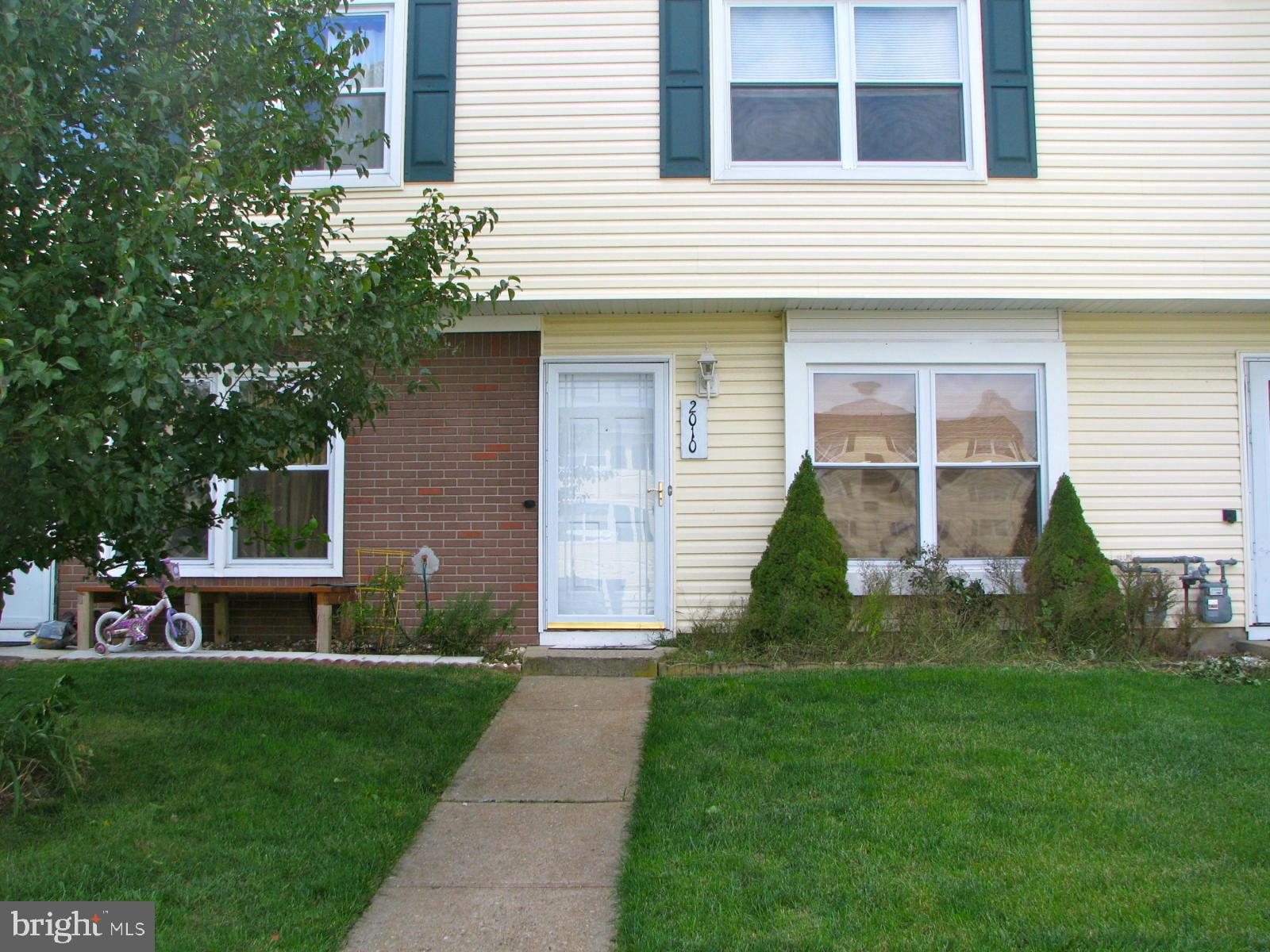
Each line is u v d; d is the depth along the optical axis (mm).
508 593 9023
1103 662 8023
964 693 6953
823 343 9008
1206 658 8156
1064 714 6480
